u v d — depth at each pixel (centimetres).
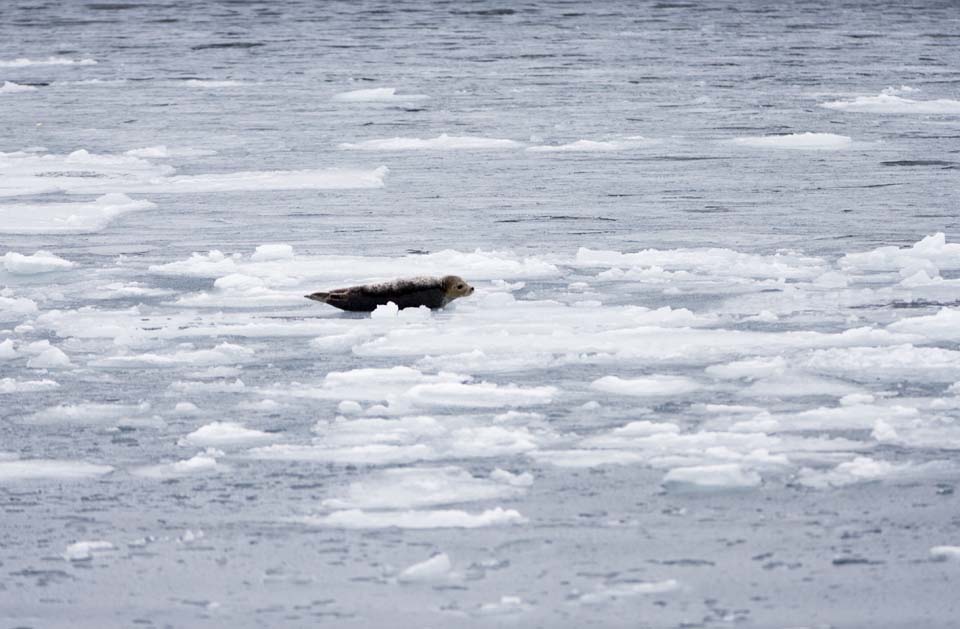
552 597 1619
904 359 2527
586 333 2783
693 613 1577
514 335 2772
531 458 2059
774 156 5550
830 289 3203
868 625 1550
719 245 3788
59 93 8144
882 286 3231
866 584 1647
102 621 1581
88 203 4594
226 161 5556
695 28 12975
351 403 2298
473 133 6344
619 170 5222
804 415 2236
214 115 7075
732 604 1598
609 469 2012
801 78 8719
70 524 1853
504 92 8031
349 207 4462
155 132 6462
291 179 5031
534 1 17150
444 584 1656
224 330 2853
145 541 1792
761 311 2973
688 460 2041
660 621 1559
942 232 3938
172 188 4897
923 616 1568
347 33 12512
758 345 2681
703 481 1938
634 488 1939
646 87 8231
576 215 4275
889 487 1934
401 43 11444
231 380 2498
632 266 3494
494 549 1747
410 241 3862
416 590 1641
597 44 11288
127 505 1914
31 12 15375
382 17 14488
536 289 3225
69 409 2330
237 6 16300
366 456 2077
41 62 10062
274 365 2588
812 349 2647
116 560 1738
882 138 6084
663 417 2248
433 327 2844
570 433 2172
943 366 2491
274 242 3888
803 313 2961
